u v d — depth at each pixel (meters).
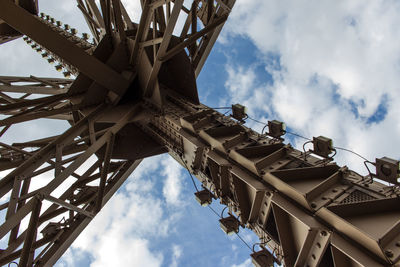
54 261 10.31
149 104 12.04
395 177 5.42
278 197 6.39
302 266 5.75
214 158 8.42
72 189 12.32
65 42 9.73
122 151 13.02
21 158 11.24
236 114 9.52
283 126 7.87
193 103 12.20
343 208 5.43
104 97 12.22
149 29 12.34
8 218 7.90
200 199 9.23
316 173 6.70
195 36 11.23
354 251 4.82
